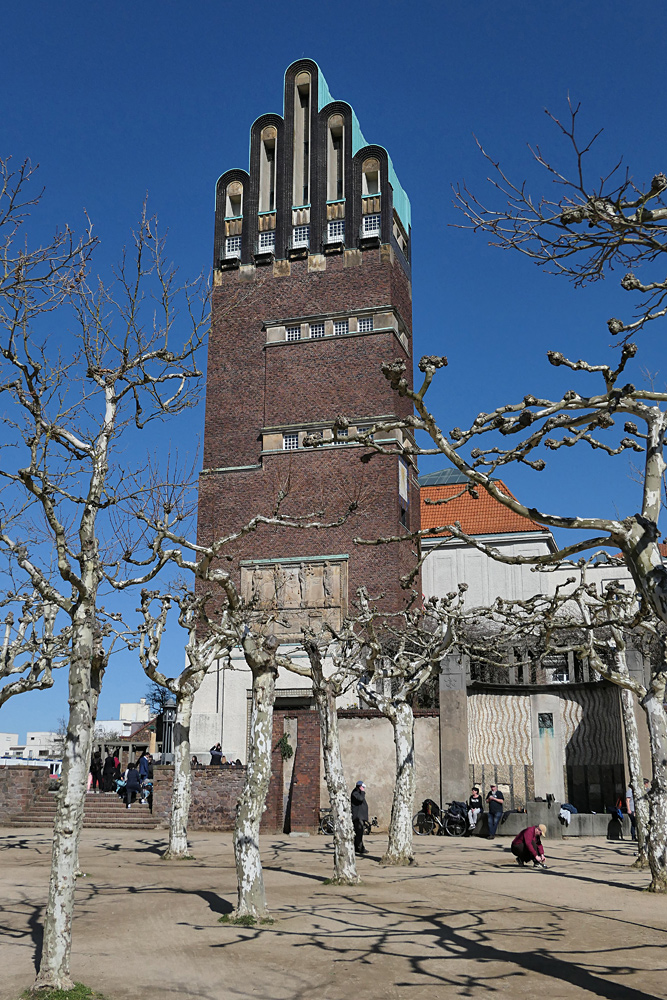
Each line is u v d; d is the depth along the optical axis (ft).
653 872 64.28
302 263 174.40
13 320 44.78
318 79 183.21
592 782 132.36
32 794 126.00
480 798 114.21
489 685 127.34
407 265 183.32
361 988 36.22
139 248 47.37
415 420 38.45
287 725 116.57
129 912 52.70
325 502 160.15
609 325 36.73
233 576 159.74
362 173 177.27
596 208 32.09
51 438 45.62
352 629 89.40
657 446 37.40
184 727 84.38
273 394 168.66
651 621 71.41
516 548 205.77
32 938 44.80
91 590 40.01
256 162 182.39
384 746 115.55
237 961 40.65
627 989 36.09
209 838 102.94
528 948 44.01
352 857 65.41
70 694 38.29
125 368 45.80
